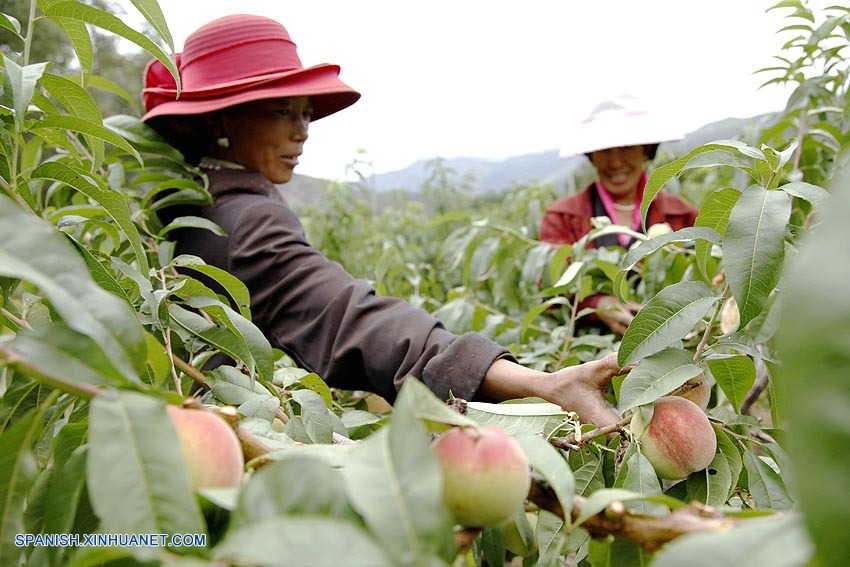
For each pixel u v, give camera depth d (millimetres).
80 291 601
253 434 895
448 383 1400
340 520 525
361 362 1649
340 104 2398
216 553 492
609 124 3156
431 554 528
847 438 390
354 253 5914
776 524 499
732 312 1697
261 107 2041
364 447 604
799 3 2176
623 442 1120
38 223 612
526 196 4891
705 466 1096
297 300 1763
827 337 398
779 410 1222
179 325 1341
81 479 694
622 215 3312
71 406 1150
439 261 5199
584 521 719
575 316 2240
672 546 507
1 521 669
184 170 2068
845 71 2299
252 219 1854
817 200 1046
